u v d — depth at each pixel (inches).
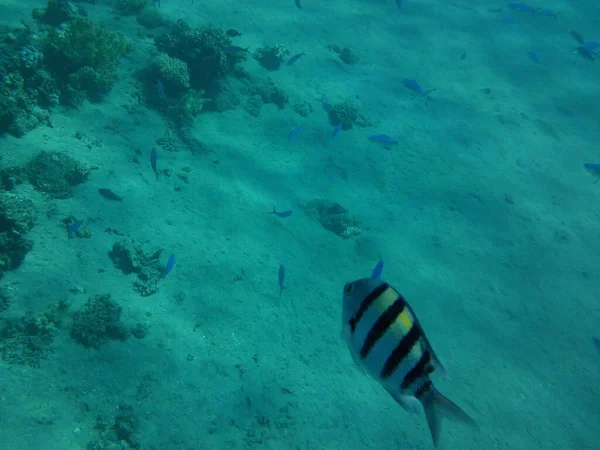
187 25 135.8
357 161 136.4
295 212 117.9
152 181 105.3
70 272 83.0
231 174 117.4
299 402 83.6
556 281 122.6
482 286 116.1
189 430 74.5
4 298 75.0
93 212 92.8
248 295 95.4
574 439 91.9
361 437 82.6
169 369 79.8
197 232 101.2
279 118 137.1
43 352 73.4
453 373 96.7
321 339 94.6
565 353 107.5
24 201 83.2
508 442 88.7
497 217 134.0
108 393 73.9
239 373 83.7
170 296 88.9
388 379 22.2
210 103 129.9
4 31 105.8
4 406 66.9
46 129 97.9
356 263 112.3
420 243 121.3
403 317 22.2
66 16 119.6
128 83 118.0
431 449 84.5
